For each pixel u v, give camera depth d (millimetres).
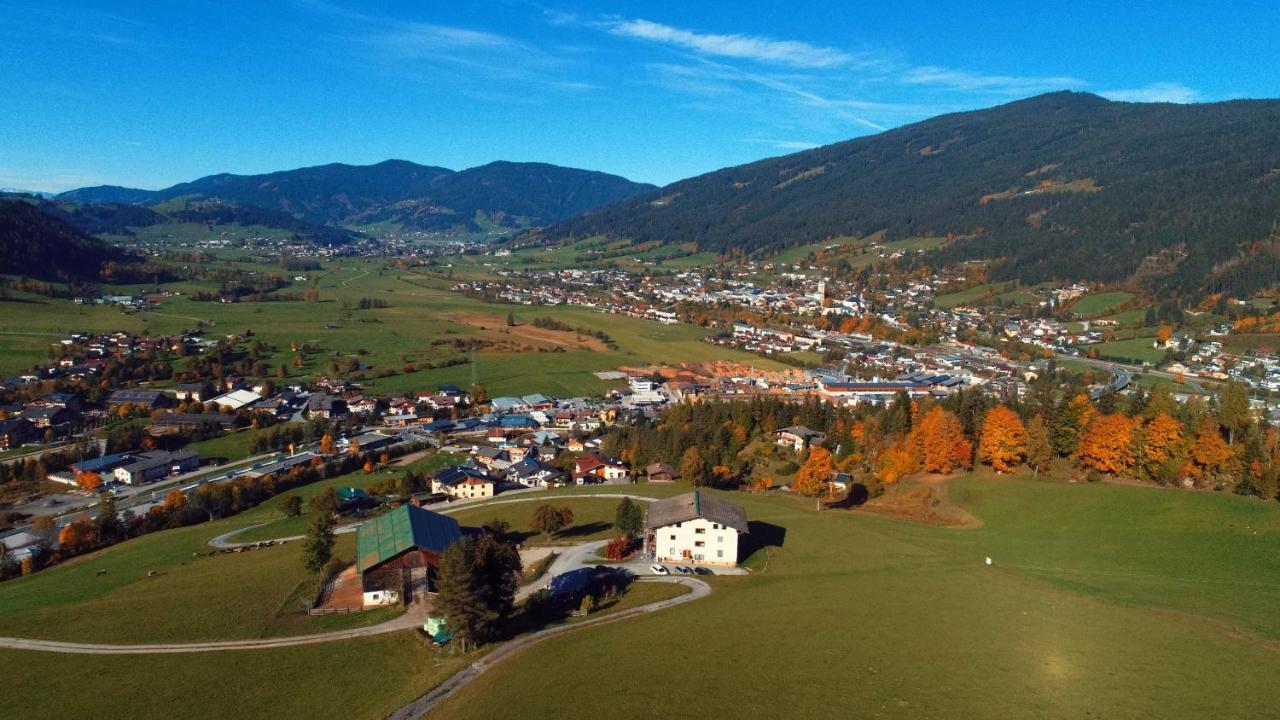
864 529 111250
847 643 62188
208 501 150625
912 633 64250
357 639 74938
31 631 80062
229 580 97625
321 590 90188
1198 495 110750
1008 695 51875
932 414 150875
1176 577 85250
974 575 85375
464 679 64250
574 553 102750
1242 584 81500
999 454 135750
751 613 71938
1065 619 67750
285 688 65500
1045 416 153375
